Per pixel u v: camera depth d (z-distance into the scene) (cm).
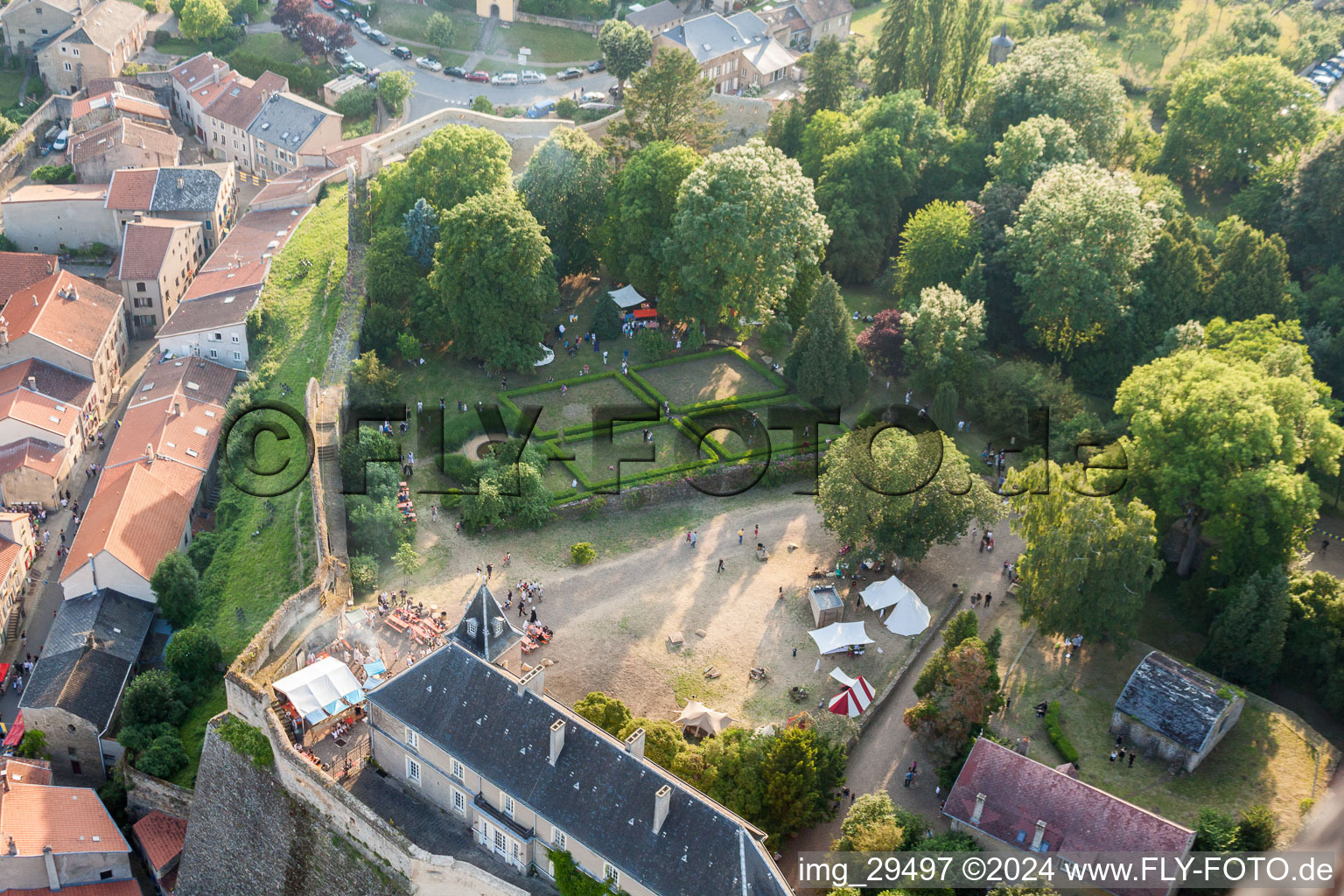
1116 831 10125
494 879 9144
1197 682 11844
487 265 15950
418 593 13000
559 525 14362
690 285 16800
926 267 18100
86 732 12750
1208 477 13400
